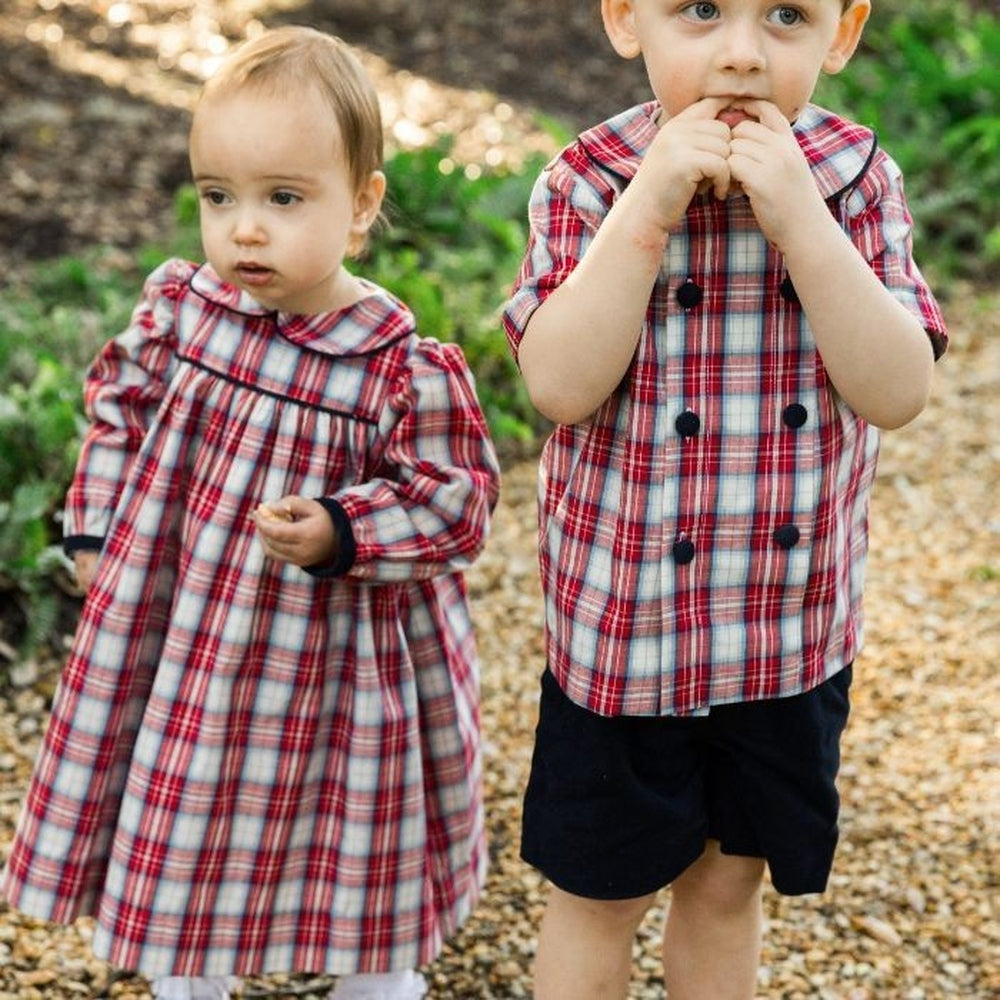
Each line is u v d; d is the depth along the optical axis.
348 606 3.20
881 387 2.54
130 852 3.21
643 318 2.56
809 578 2.71
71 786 3.24
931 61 10.02
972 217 9.02
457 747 3.39
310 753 3.24
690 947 3.13
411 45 10.95
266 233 3.02
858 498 2.85
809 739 2.82
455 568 3.22
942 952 3.81
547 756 2.90
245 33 10.69
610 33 2.67
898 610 5.51
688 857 2.89
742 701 2.75
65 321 6.32
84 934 3.76
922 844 4.22
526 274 2.73
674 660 2.70
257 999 3.58
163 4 11.01
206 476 3.16
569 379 2.56
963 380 7.43
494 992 3.65
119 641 3.20
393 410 3.18
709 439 2.63
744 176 2.44
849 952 3.80
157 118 9.18
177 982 3.40
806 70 2.49
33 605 4.96
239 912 3.27
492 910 3.93
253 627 3.15
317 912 3.32
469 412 3.23
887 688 5.01
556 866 2.89
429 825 3.41
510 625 5.39
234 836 3.23
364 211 3.20
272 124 2.96
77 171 8.41
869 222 2.66
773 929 3.87
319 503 3.07
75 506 3.27
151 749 3.18
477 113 9.93
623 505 2.68
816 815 2.88
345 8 11.17
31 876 3.28
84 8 10.73
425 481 3.15
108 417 3.27
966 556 5.92
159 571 3.21
